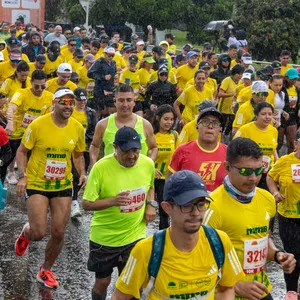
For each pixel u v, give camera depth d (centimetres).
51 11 3488
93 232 562
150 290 370
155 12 2898
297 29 2333
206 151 598
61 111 639
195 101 1134
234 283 382
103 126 667
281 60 1540
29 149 647
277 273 729
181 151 602
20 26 2348
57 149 645
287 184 621
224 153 600
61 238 656
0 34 2302
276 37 2320
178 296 367
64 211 654
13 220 888
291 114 1213
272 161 800
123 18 2931
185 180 352
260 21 2339
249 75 1296
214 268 369
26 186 644
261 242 443
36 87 925
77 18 3023
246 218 435
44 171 645
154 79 1421
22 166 644
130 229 559
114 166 547
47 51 1616
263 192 444
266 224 443
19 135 961
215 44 2741
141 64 1509
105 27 2966
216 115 589
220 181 598
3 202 685
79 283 681
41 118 648
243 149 423
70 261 741
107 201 539
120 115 661
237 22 2412
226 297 382
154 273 363
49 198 657
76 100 941
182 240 360
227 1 2986
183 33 3753
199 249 366
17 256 750
